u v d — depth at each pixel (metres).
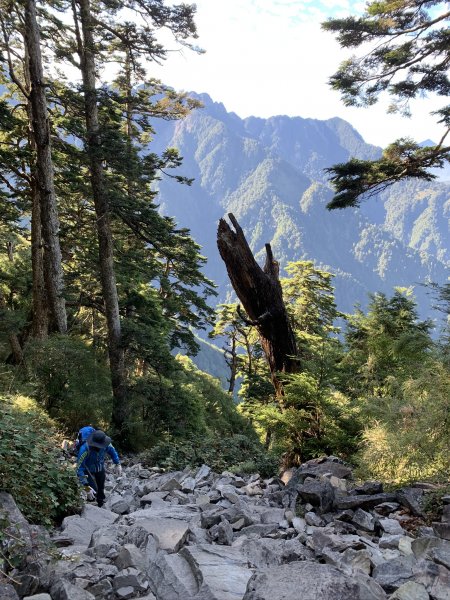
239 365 46.41
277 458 11.09
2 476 5.46
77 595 3.60
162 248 23.58
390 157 13.58
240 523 5.61
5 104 20.59
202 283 27.22
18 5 19.73
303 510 5.99
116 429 18.72
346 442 9.03
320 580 3.37
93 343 26.55
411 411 6.62
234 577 3.85
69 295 21.44
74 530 5.53
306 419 9.72
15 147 22.83
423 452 6.23
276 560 4.38
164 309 29.34
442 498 5.40
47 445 7.12
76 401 17.19
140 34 19.22
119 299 26.56
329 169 13.89
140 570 4.20
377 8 12.82
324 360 10.12
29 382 16.95
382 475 6.77
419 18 13.50
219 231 10.33
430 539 4.32
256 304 10.42
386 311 14.70
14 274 28.94
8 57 21.19
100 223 20.88
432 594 3.50
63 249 27.08
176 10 18.89
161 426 20.53
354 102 14.34
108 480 10.42
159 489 8.55
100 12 20.28
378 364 12.52
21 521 4.63
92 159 20.17
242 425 34.09
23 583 3.81
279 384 10.71
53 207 20.34
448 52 13.22
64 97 21.67
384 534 5.06
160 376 22.03
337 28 13.36
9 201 25.42
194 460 11.88
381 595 3.53
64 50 20.75
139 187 24.31
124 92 24.70
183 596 3.68
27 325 24.33
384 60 13.59
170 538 4.85
